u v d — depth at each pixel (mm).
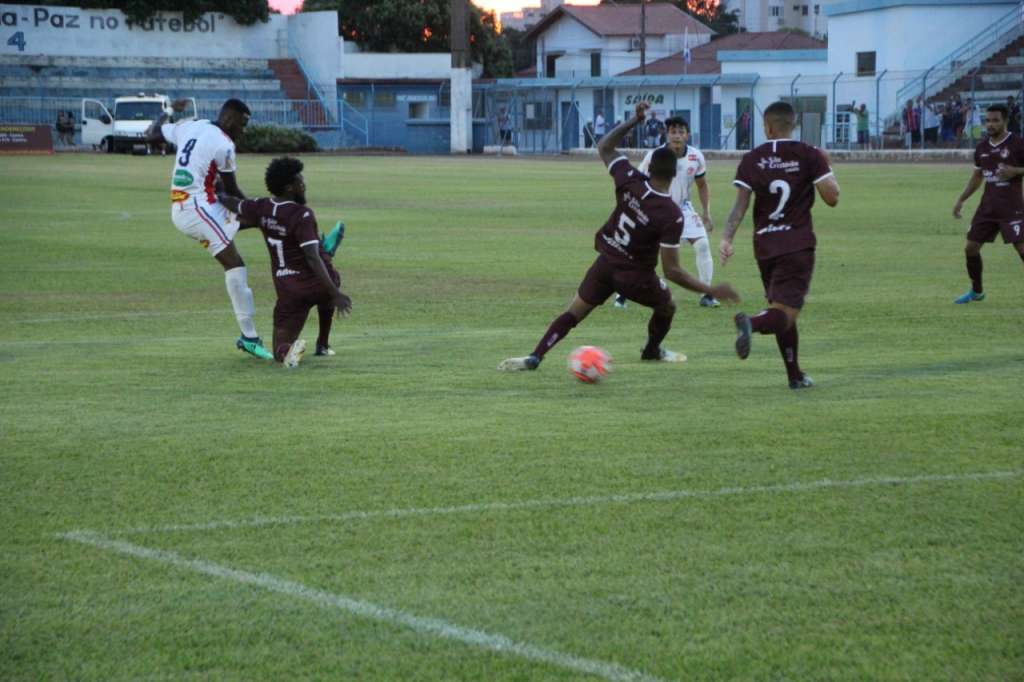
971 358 21469
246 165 102438
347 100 159750
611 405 17500
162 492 13328
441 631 9758
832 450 14969
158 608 10227
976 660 9266
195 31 155500
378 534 11984
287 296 20781
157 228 48875
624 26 176000
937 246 41906
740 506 12820
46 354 22203
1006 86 115375
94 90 145000
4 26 144625
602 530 12078
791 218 18219
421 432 15883
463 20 149875
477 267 36500
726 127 140000
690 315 27406
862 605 10258
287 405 17609
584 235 46812
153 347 23094
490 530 12094
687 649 9438
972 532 12031
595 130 142750
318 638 9656
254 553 11477
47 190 70000
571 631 9758
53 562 11242
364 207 60531
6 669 9156
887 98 124625
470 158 132000
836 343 23375
